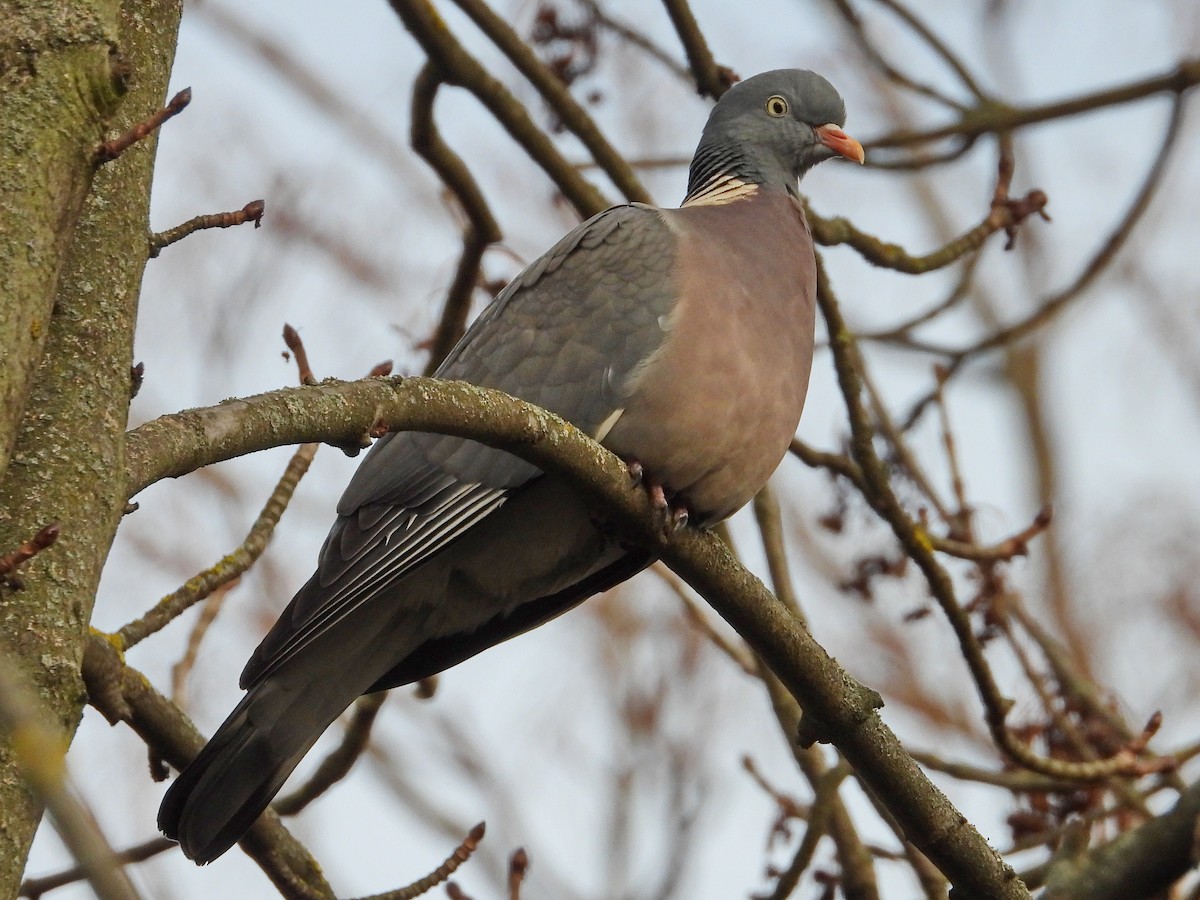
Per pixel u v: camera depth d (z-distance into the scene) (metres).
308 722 9.52
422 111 12.11
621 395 9.77
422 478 9.56
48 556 5.89
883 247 12.47
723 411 9.74
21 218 5.85
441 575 10.11
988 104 14.91
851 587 13.54
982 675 11.20
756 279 10.32
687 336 9.79
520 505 9.91
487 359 10.32
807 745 9.05
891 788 8.93
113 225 6.45
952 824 8.96
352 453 7.31
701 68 13.10
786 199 11.54
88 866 3.83
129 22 6.72
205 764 8.94
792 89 12.23
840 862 11.42
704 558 8.71
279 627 9.02
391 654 10.22
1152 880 9.90
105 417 6.19
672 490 9.85
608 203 12.88
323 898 9.90
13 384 5.72
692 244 10.27
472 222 12.14
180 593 9.62
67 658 5.84
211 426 6.59
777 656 8.80
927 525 12.14
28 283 5.83
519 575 10.30
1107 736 13.36
